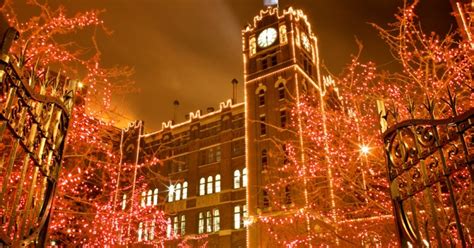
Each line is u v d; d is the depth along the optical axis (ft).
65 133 17.85
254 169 128.26
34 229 15.47
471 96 34.83
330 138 80.74
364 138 57.52
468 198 29.50
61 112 17.02
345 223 68.08
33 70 14.25
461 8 49.08
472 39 41.34
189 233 142.61
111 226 98.12
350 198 71.92
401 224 17.13
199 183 149.89
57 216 61.11
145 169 166.50
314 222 89.20
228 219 133.90
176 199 153.89
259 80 142.20
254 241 115.96
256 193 124.16
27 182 34.55
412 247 16.43
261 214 117.60
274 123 130.82
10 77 12.16
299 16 152.05
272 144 127.34
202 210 143.64
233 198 137.28
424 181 15.39
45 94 15.25
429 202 15.15
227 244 130.52
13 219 13.10
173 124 185.98
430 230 27.84
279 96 134.62
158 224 148.15
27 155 13.97
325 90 145.79
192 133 160.35
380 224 60.59
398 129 17.33
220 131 151.64
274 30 147.74
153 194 160.45
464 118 13.16
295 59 137.08
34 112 14.56
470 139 14.82
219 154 149.69
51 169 16.89
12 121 12.63
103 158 110.63
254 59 147.84
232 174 141.49
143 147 173.58
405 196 16.97
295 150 115.65
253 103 139.85
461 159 13.25
